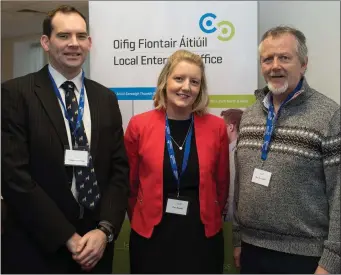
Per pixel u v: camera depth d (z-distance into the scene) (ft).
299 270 4.93
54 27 5.23
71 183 5.18
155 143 5.80
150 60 7.27
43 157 5.07
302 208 4.89
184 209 5.61
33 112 5.10
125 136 6.15
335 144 4.65
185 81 5.64
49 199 5.04
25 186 4.96
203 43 7.21
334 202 4.67
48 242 4.98
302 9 7.80
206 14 7.18
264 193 5.02
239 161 5.52
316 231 4.96
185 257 5.64
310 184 4.87
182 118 6.02
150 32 7.25
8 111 5.11
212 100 7.27
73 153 5.11
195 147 5.86
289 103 5.09
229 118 7.26
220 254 6.06
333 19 7.73
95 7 7.29
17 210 5.04
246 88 7.22
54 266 5.24
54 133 5.10
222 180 6.35
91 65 7.36
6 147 5.03
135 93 7.33
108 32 7.30
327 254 4.63
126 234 7.48
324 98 5.00
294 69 5.01
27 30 7.91
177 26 7.21
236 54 7.20
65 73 5.45
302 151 4.81
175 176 5.69
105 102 5.64
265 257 5.17
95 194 5.26
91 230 5.34
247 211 5.27
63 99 5.41
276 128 5.10
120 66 7.32
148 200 5.73
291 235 4.96
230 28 7.17
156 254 5.69
